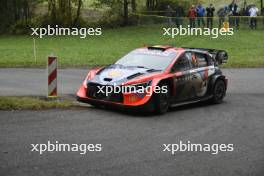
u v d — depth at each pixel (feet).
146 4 160.86
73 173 25.59
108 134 33.78
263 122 40.34
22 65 72.84
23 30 148.15
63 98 46.14
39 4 165.48
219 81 48.60
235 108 46.29
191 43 110.42
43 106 40.75
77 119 37.63
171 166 27.50
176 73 43.45
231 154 30.50
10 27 149.38
